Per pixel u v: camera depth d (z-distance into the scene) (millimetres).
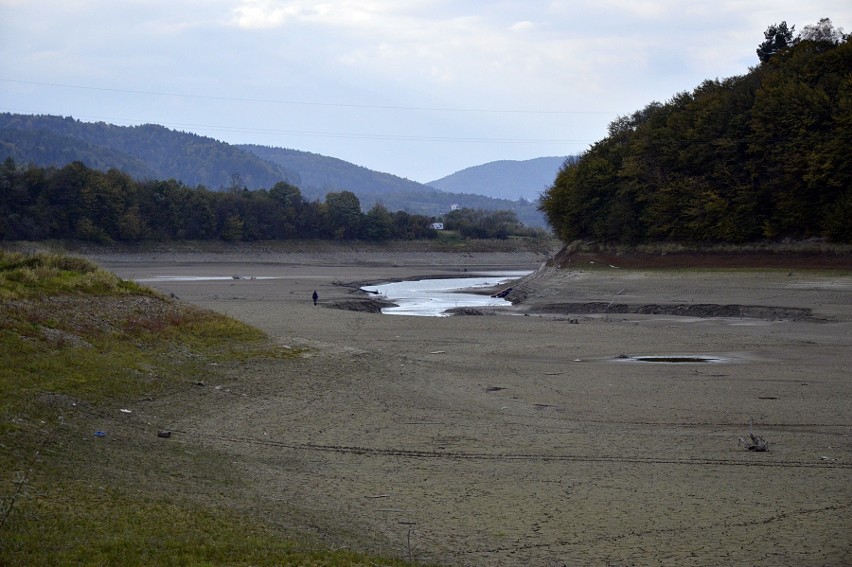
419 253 173875
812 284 62031
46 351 24641
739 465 19062
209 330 33250
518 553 13516
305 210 178500
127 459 17484
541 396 27719
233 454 19406
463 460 19547
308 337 41781
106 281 34562
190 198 164375
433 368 33031
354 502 16109
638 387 29172
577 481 17750
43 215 138625
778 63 94000
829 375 31109
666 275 73750
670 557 13398
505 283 100312
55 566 10953
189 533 12938
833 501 16328
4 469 14961
